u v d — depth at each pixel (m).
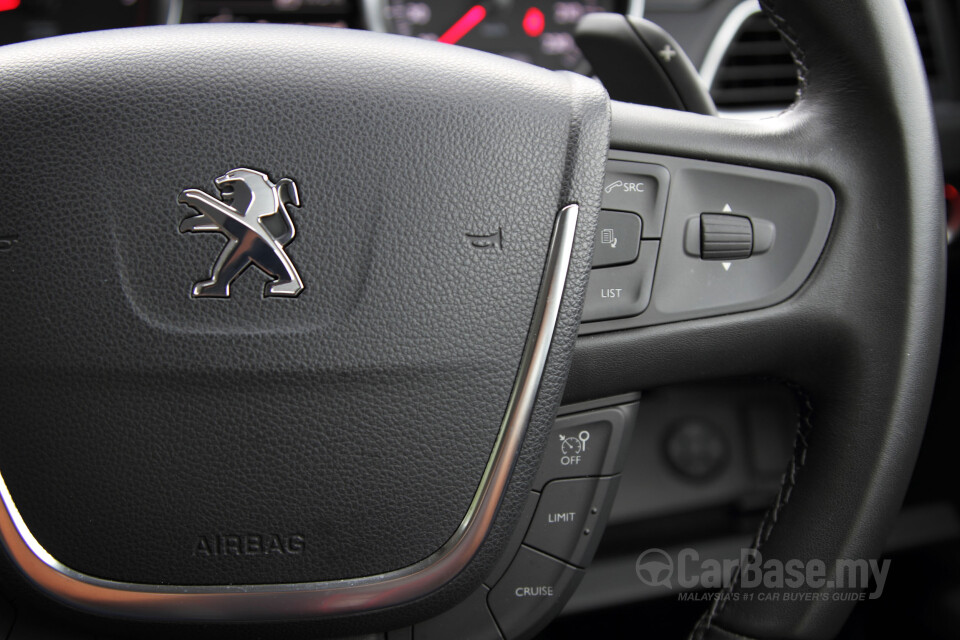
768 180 0.83
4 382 0.65
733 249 0.82
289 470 0.67
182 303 0.65
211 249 0.66
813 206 0.83
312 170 0.67
